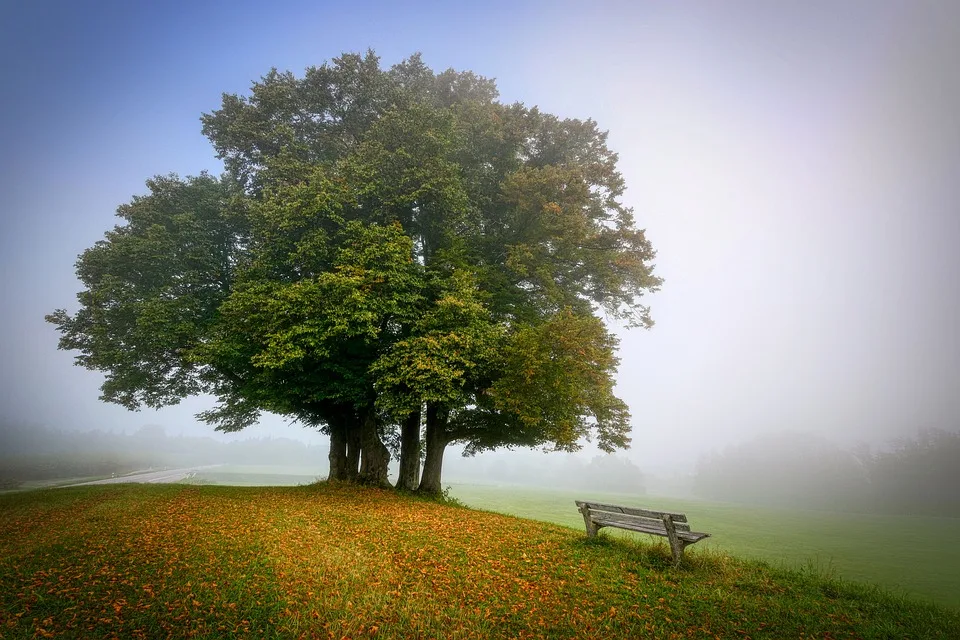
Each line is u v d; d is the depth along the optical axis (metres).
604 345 16.81
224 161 23.39
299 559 9.12
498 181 22.78
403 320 16.61
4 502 16.92
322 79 22.95
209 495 16.70
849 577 20.05
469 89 28.14
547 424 16.81
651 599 7.53
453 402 17.52
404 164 19.06
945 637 6.65
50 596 7.60
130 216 22.58
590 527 10.65
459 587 8.00
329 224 18.17
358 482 19.58
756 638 6.43
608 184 22.03
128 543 10.05
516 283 22.28
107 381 20.98
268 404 17.12
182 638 6.50
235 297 16.78
